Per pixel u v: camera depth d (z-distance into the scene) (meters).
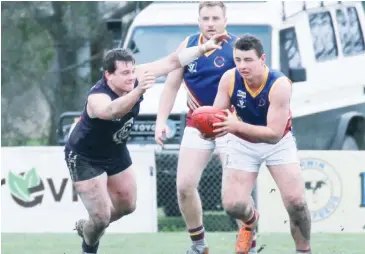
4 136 65.31
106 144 25.11
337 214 37.62
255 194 37.62
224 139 26.97
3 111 65.19
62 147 38.31
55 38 64.56
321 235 37.00
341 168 37.59
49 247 34.31
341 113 43.81
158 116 27.97
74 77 65.00
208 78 27.27
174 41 43.16
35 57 64.62
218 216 40.41
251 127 24.03
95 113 24.08
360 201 37.56
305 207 25.27
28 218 38.28
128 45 43.19
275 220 37.56
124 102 23.36
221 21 27.14
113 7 64.19
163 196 40.06
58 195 38.16
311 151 37.50
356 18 46.84
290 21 43.16
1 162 38.31
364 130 44.47
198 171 27.19
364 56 45.91
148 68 25.14
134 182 26.27
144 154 38.16
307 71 43.22
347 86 44.47
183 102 40.12
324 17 45.03
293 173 25.17
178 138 39.81
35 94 65.88
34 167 38.25
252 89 24.28
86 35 64.44
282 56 42.25
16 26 64.44
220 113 24.05
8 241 35.88
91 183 25.34
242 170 25.41
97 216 25.45
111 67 24.25
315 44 44.09
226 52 27.16
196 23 43.50
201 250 27.92
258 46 23.72
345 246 34.25
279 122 24.09
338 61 44.66
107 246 34.41
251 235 26.33
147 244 34.88
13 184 38.31
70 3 64.19
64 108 64.56
